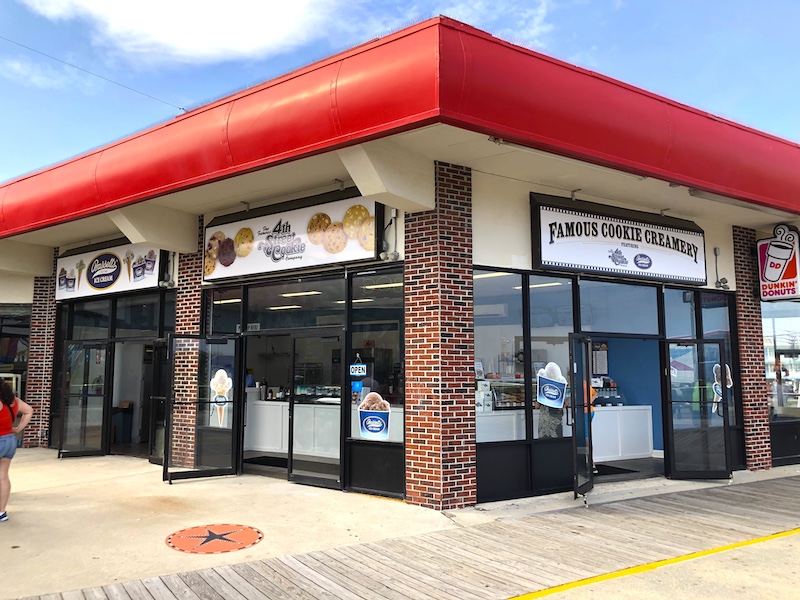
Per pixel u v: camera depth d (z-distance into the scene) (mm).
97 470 10531
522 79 6652
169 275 11336
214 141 7961
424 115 6207
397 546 6184
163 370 11625
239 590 4977
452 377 7863
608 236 9500
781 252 11375
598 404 12164
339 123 6832
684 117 8203
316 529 6762
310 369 9484
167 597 4824
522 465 8570
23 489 8883
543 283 9125
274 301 9930
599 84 7367
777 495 8828
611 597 4875
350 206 8688
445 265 7980
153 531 6645
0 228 11461
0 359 14188
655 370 12359
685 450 10188
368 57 6680
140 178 8984
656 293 10516
